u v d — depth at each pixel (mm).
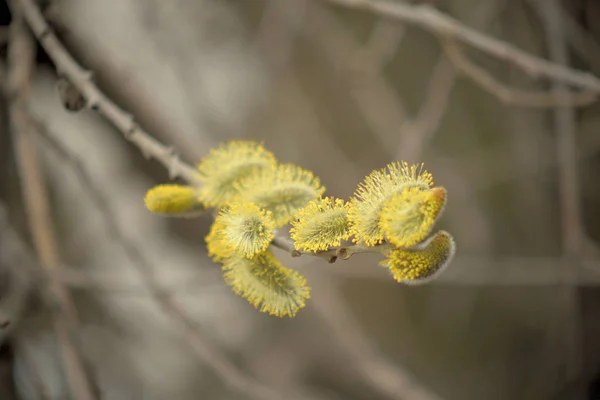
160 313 1241
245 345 1340
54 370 939
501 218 1442
